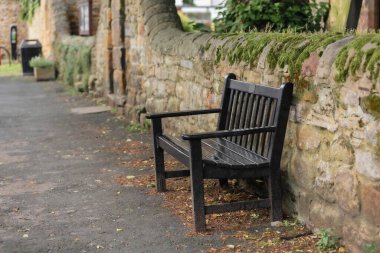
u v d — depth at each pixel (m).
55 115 10.47
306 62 4.14
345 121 3.69
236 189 5.29
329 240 3.82
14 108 11.56
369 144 3.45
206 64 6.07
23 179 6.00
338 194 3.81
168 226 4.41
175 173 5.38
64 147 7.64
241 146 4.93
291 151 4.41
